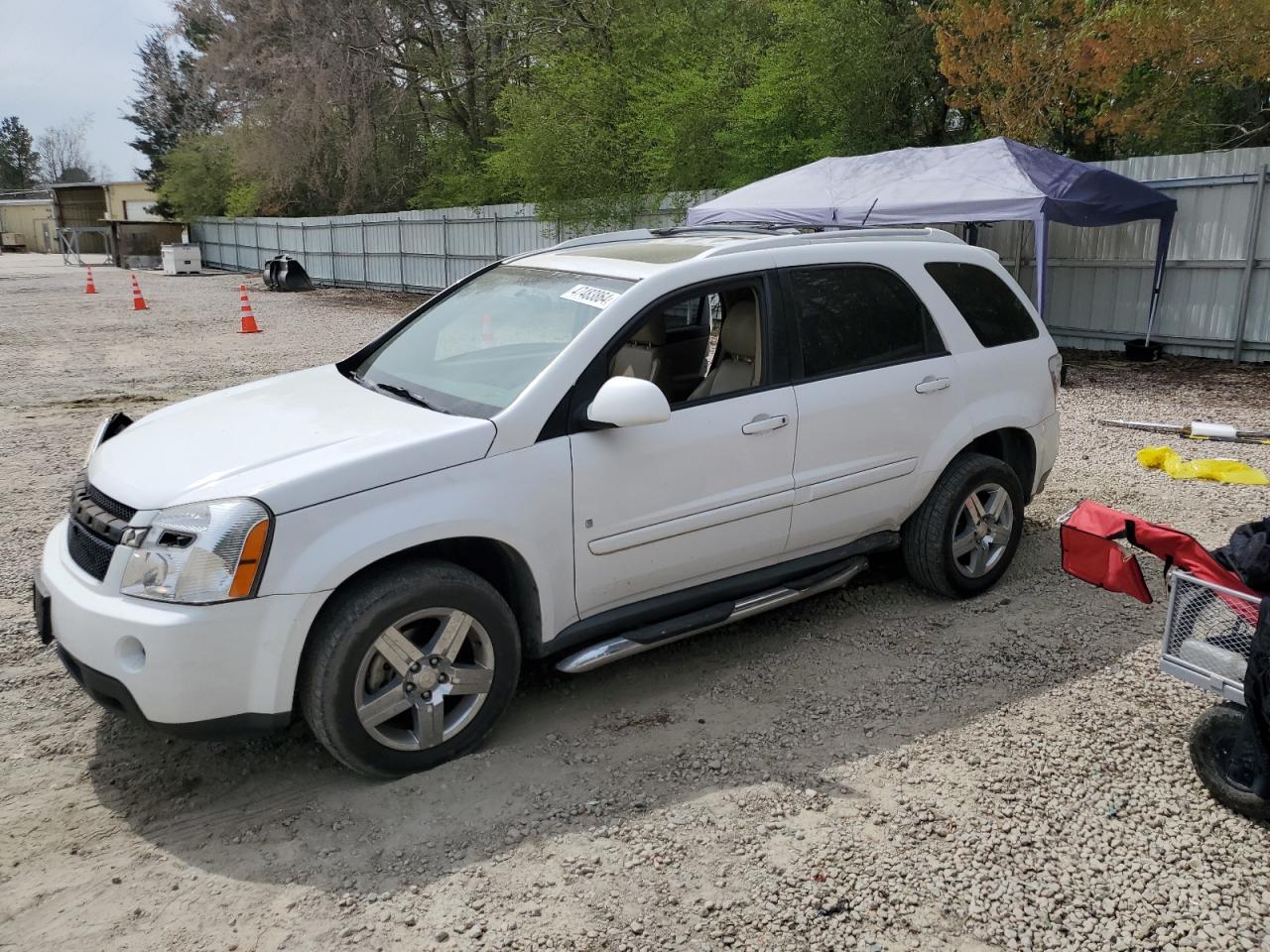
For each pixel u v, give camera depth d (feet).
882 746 11.85
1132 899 9.24
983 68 47.14
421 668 11.05
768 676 13.70
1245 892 9.32
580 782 11.17
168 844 10.25
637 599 12.98
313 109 101.04
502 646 11.59
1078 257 44.01
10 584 17.30
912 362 15.01
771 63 56.24
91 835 10.41
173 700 9.95
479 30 95.30
